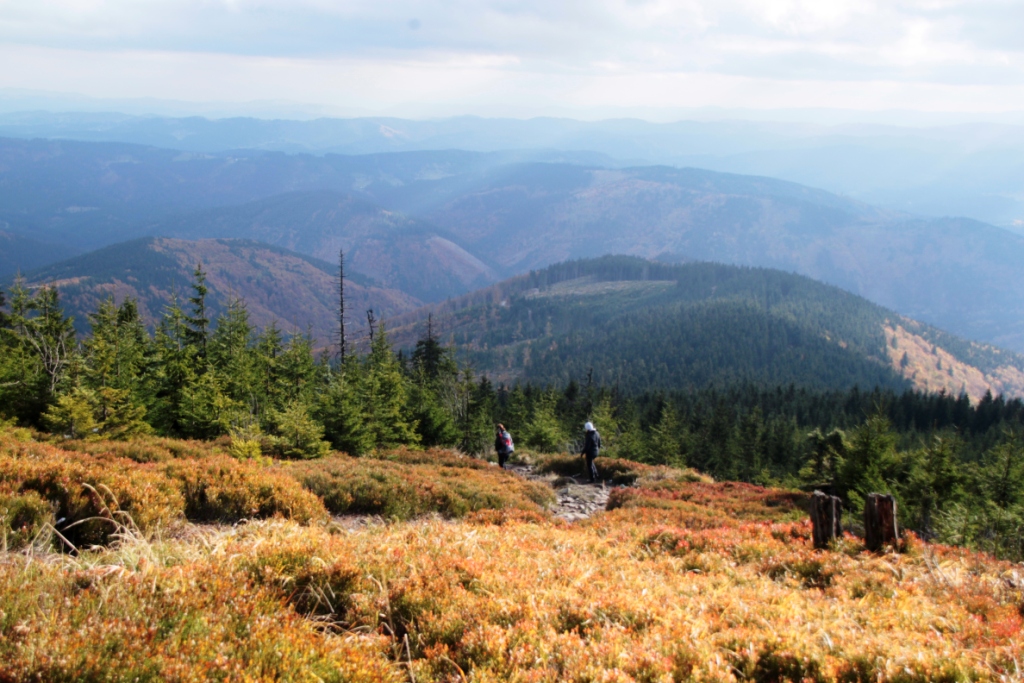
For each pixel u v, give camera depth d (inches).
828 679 179.8
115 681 126.2
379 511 520.7
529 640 185.6
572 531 417.4
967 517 589.6
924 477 796.6
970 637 211.8
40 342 1140.5
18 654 127.4
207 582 180.4
